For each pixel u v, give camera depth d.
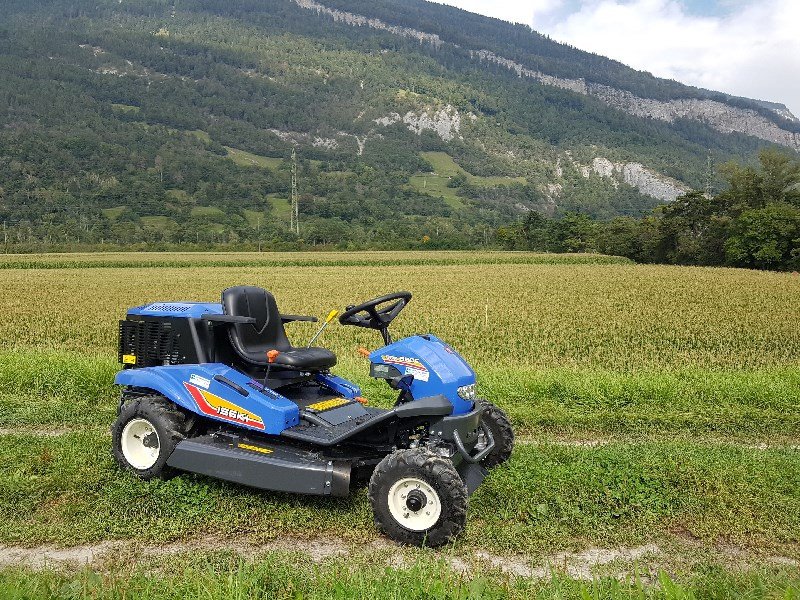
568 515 6.07
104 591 4.38
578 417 9.68
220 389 6.59
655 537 5.79
